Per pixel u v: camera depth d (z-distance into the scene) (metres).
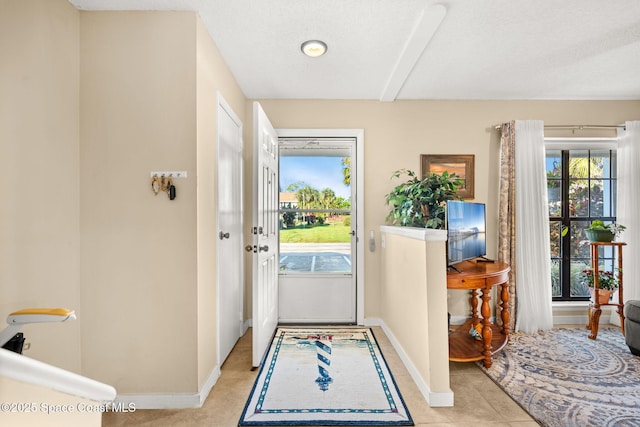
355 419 1.68
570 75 2.62
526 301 2.96
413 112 3.14
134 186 1.79
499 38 2.07
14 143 1.39
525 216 2.99
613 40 2.10
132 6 1.75
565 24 1.92
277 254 3.09
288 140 3.21
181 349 1.80
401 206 2.81
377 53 2.25
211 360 2.02
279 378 2.10
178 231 1.80
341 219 3.25
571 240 3.29
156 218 1.79
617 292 3.13
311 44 2.12
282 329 3.02
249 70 2.51
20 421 0.48
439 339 1.82
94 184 1.78
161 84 1.79
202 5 1.74
